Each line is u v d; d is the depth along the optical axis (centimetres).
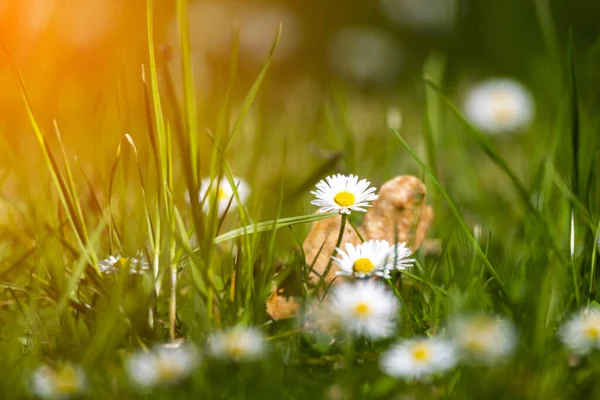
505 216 95
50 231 79
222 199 88
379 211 81
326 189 76
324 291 77
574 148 82
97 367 72
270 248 77
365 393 71
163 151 75
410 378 71
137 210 86
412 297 78
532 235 84
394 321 75
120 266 76
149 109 75
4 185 96
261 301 75
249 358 72
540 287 76
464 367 71
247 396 71
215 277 78
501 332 71
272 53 75
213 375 72
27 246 83
